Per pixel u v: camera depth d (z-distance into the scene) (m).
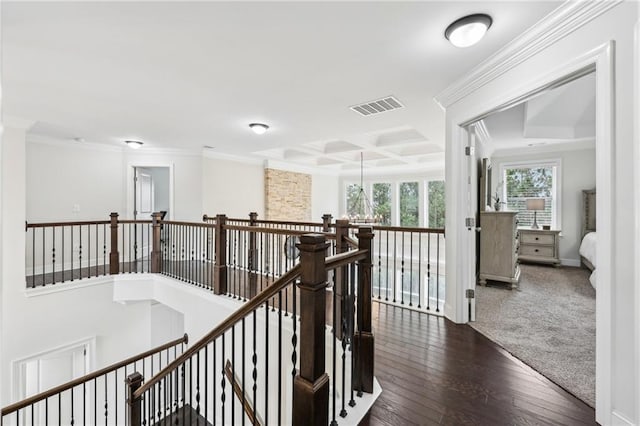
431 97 3.05
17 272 3.64
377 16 1.80
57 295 3.95
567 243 5.39
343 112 3.52
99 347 4.35
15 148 3.65
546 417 1.61
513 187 5.88
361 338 1.83
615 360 1.46
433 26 1.90
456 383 1.93
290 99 3.13
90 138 4.85
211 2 1.66
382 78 2.63
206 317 3.77
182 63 2.37
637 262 1.30
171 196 5.83
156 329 5.08
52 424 4.12
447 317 3.07
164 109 3.44
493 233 3.96
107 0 1.64
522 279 4.40
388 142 5.32
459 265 2.89
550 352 2.30
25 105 3.28
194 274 4.46
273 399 3.09
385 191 8.47
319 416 1.31
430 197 7.70
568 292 3.77
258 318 3.25
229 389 3.50
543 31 1.84
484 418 1.61
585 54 1.63
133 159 5.67
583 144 5.21
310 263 1.29
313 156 6.81
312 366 1.30
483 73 2.39
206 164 5.97
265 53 2.22
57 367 4.22
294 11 1.75
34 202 4.61
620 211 1.44
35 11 1.71
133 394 2.65
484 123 4.20
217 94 3.00
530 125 4.50
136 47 2.13
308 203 8.09
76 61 2.33
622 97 1.44
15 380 3.60
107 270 4.80
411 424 1.58
